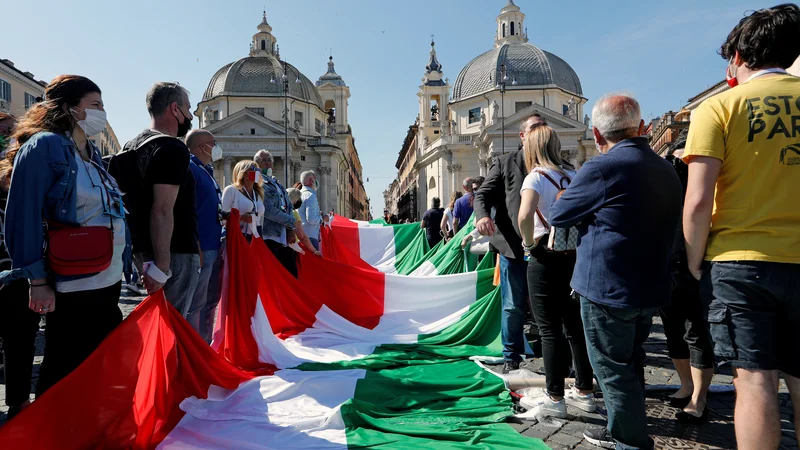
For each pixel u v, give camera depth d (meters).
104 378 2.83
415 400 3.85
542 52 51.66
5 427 2.47
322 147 52.12
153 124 3.61
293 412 3.55
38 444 2.55
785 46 2.30
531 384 4.17
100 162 2.89
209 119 53.50
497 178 4.66
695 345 3.62
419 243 11.05
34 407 2.56
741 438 2.23
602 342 2.82
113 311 2.93
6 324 3.46
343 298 6.53
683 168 4.06
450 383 4.18
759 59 2.36
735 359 2.26
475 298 6.78
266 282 5.69
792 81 2.28
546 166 3.73
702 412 3.61
